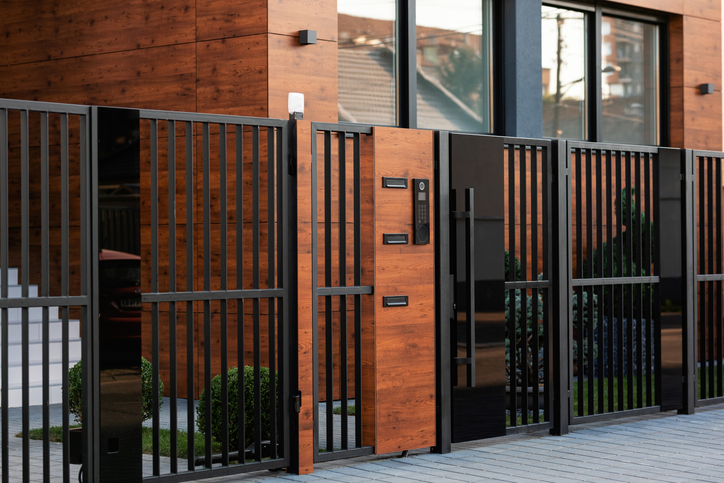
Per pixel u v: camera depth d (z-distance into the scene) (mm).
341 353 6113
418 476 5766
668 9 13312
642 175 12141
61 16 10641
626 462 6223
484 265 6723
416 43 10930
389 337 6234
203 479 5598
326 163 6070
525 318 7180
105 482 4949
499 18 11688
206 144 5492
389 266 6254
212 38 9352
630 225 7832
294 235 5812
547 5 12531
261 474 5816
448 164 6578
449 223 6590
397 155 6328
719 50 13930
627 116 13344
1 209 4680
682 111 13508
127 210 5078
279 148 5836
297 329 5797
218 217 9258
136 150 5105
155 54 9797
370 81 10523
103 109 5008
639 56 13500
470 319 6516
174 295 5270
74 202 10438
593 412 7543
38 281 10727
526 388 7262
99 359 4957
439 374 6500
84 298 4934
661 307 8102
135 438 5055
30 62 10898
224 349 5539
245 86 9102
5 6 11109
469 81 11461
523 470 5953
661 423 7844
